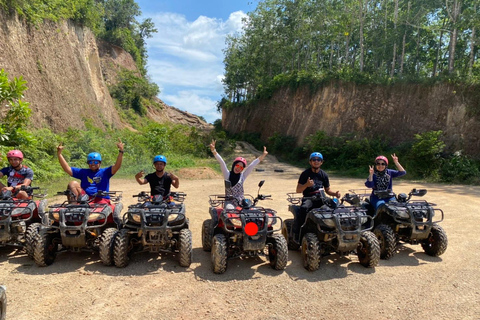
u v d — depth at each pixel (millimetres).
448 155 22922
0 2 19062
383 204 6207
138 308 4184
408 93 29156
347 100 34000
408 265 5738
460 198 12391
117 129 35875
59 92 24375
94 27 37781
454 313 4164
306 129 37844
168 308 4195
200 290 4695
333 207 5480
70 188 6023
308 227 5973
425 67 40125
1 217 5484
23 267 5363
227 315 4062
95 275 5105
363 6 35562
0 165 11516
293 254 6273
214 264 5176
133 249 5762
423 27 29859
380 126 30484
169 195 6125
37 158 15094
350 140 30969
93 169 6312
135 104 54000
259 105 51938
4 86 12195
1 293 3211
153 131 30078
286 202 11375
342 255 5723
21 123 13305
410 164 21531
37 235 5340
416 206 6055
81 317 3938
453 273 5391
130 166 20172
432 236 6094
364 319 4020
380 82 31375
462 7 27438
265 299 4469
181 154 30703
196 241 7008
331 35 38438
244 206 5492
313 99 38500
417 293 4695
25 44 21219
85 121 27438
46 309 4094
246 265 5648
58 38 26547
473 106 24734
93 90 33406
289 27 41656
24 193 6227
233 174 6160
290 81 43281
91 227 5262
